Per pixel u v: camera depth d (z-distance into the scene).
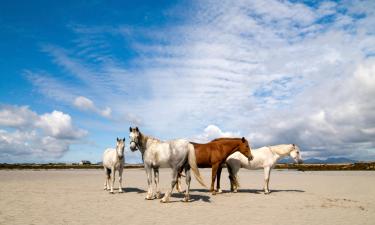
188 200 11.80
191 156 11.54
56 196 13.33
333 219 8.98
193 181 22.98
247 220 8.76
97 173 36.62
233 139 13.55
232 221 8.61
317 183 21.16
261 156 14.39
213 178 13.60
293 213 9.82
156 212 9.78
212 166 13.52
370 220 8.89
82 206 10.79
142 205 11.03
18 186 17.77
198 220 8.68
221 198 12.86
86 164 80.25
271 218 9.05
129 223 8.26
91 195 13.63
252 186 18.67
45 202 11.66
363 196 14.12
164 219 8.77
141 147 12.16
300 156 14.40
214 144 13.45
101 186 18.05
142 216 9.16
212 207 10.75
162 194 13.97
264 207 10.85
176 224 8.18
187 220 8.67
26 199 12.41
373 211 10.30
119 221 8.49
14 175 30.53
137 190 15.81
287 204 11.52
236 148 13.51
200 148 13.41
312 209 10.56
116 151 13.71
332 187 18.17
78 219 8.73
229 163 14.72
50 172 39.78
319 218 9.11
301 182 22.08
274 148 14.53
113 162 14.12
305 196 13.78
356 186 18.86
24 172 39.34
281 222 8.55
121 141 13.73
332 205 11.43
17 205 10.97
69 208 10.41
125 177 28.16
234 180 14.86
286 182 22.09
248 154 13.37
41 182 20.98
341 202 12.19
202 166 13.67
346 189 17.08
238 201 12.11
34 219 8.70
